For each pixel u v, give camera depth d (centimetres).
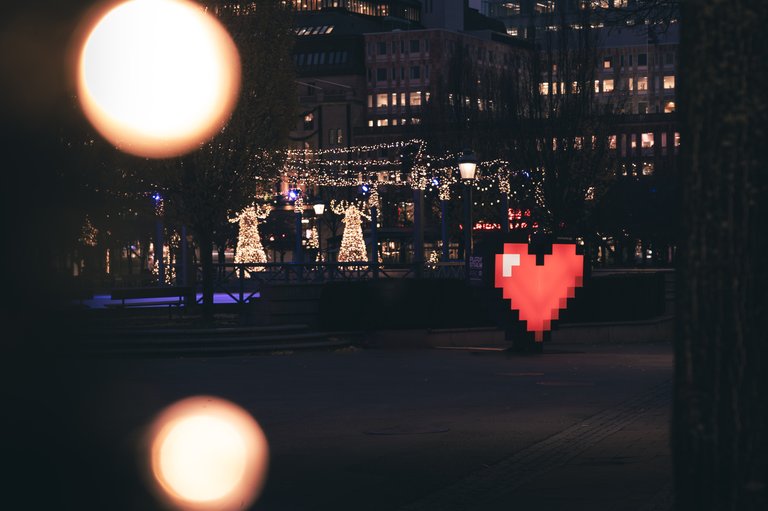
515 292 2797
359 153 14862
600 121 6444
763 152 430
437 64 15775
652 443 1201
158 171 3241
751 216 431
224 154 3347
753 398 431
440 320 3188
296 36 3519
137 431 1325
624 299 3612
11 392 1736
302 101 15600
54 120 2816
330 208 9300
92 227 3203
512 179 7056
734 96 432
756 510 429
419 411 1561
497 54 16988
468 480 1003
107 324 3094
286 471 1062
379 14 17488
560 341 3353
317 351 2859
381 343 3064
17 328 2539
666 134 14712
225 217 3756
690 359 442
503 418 1462
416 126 9969
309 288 3067
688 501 443
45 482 1001
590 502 862
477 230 7806
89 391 1803
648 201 10512
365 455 1160
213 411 1560
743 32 431
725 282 434
